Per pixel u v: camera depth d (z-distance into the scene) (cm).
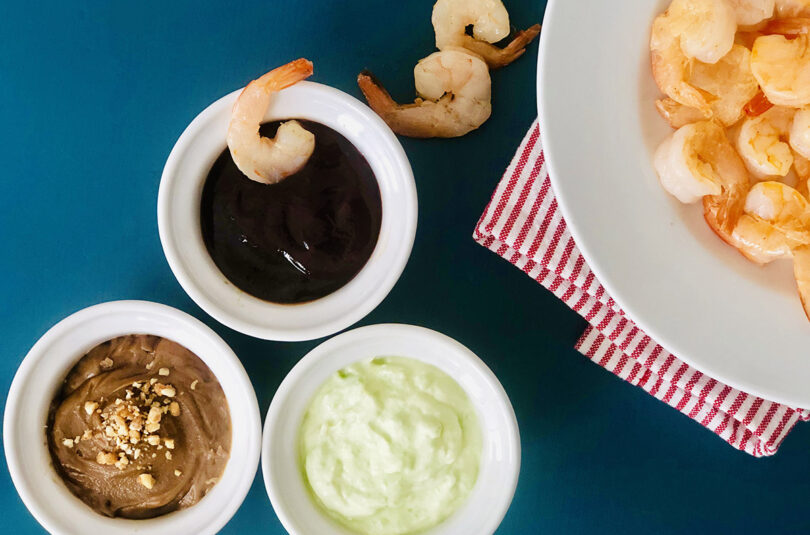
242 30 43
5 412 40
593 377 44
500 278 44
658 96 38
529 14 43
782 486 45
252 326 40
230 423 42
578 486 44
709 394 43
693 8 36
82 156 44
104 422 41
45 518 41
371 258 41
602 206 37
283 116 41
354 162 41
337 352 41
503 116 43
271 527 44
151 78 43
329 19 43
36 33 43
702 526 45
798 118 37
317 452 42
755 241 37
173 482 41
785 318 38
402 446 41
